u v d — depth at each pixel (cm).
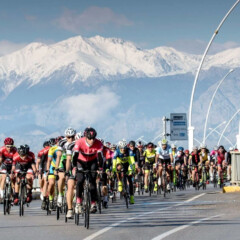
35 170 3875
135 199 5147
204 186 6719
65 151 3503
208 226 2931
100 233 2806
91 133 3031
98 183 3812
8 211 3897
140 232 2808
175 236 2650
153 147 5528
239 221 3086
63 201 3766
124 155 4331
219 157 7044
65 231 2906
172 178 6066
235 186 5622
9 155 3916
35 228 3058
